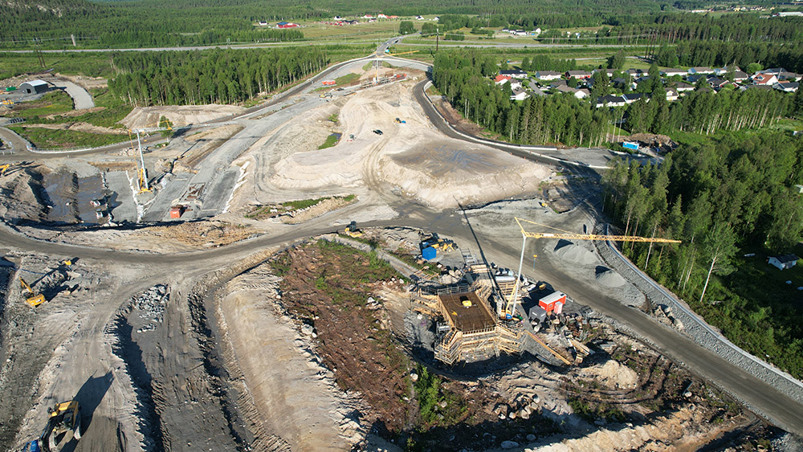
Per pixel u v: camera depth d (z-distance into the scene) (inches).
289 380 1932.8
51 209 3688.5
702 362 2110.0
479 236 3174.2
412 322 2405.3
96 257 2851.9
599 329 2341.3
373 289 2596.0
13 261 2773.1
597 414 1840.6
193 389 1952.5
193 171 4259.4
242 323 2276.1
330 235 3161.9
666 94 6127.0
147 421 1777.8
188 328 2294.5
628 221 2979.8
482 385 1974.7
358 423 1754.4
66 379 1951.3
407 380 1990.7
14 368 2046.0
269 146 4596.5
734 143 4008.4
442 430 1768.0
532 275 2765.7
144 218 3511.3
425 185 3767.2
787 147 3747.5
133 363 2055.9
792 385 1959.9
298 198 3718.0
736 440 1758.1
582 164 4276.6
